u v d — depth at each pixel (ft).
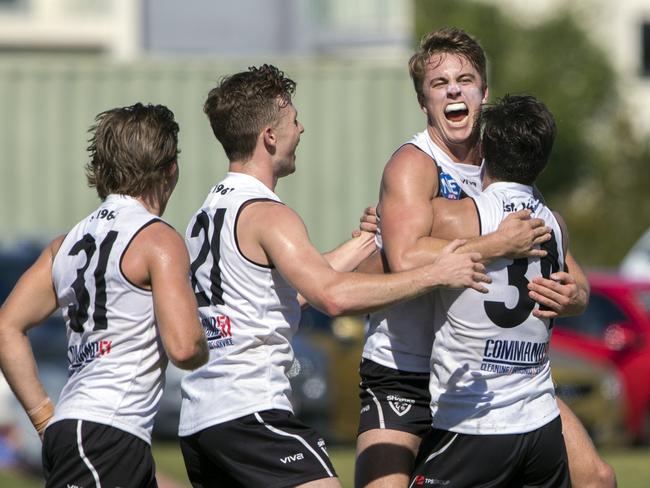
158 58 195.83
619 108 384.88
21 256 144.87
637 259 238.27
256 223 54.75
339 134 190.80
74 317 53.11
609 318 157.28
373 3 219.00
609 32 410.52
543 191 369.71
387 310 60.39
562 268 55.72
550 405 54.70
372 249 63.67
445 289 53.67
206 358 52.19
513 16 381.60
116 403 51.85
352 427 140.56
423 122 191.31
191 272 56.49
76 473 51.47
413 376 59.77
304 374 138.62
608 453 145.59
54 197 187.83
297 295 59.77
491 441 53.31
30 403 55.06
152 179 54.13
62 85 188.96
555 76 373.40
